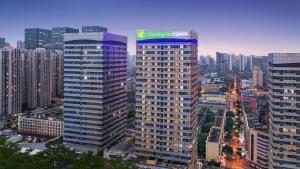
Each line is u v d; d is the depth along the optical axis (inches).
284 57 7751.0
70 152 5556.1
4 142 5634.8
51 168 5036.9
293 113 7751.0
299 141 7741.1
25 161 4781.0
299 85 7637.8
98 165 5108.3
